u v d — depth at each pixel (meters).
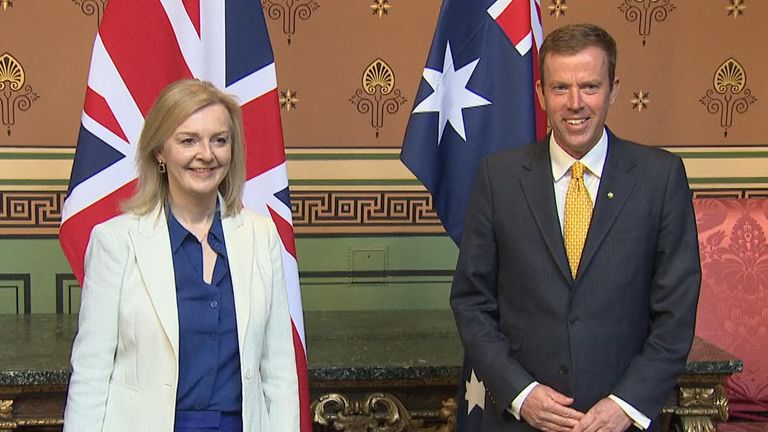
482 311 1.78
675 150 2.99
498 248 1.78
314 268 2.92
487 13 2.26
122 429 1.51
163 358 1.51
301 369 2.06
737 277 2.62
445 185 2.29
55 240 2.82
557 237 1.70
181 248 1.57
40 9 2.74
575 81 1.64
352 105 2.88
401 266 2.96
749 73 2.99
